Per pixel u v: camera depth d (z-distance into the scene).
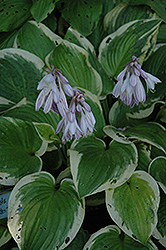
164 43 1.15
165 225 0.94
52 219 0.88
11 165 0.94
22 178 0.92
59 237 0.87
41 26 1.07
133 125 1.11
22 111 0.99
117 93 0.89
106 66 1.09
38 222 0.87
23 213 0.88
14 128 0.96
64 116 0.83
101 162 0.92
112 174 0.90
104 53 1.08
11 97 1.04
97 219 1.06
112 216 0.89
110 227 0.94
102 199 1.02
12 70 1.03
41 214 0.88
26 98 1.01
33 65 1.03
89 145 0.97
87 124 0.85
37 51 1.06
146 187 0.92
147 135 1.00
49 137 0.96
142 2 1.11
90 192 0.88
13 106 0.99
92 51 1.07
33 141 0.98
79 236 0.96
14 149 0.96
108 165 0.91
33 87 1.03
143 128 1.03
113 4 1.15
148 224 0.88
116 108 1.09
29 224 0.87
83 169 0.91
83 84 1.04
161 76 1.09
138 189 0.92
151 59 1.12
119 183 0.89
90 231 1.03
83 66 1.03
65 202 0.90
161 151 1.02
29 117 0.99
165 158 0.98
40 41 1.06
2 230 0.95
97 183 0.89
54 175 1.07
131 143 0.95
